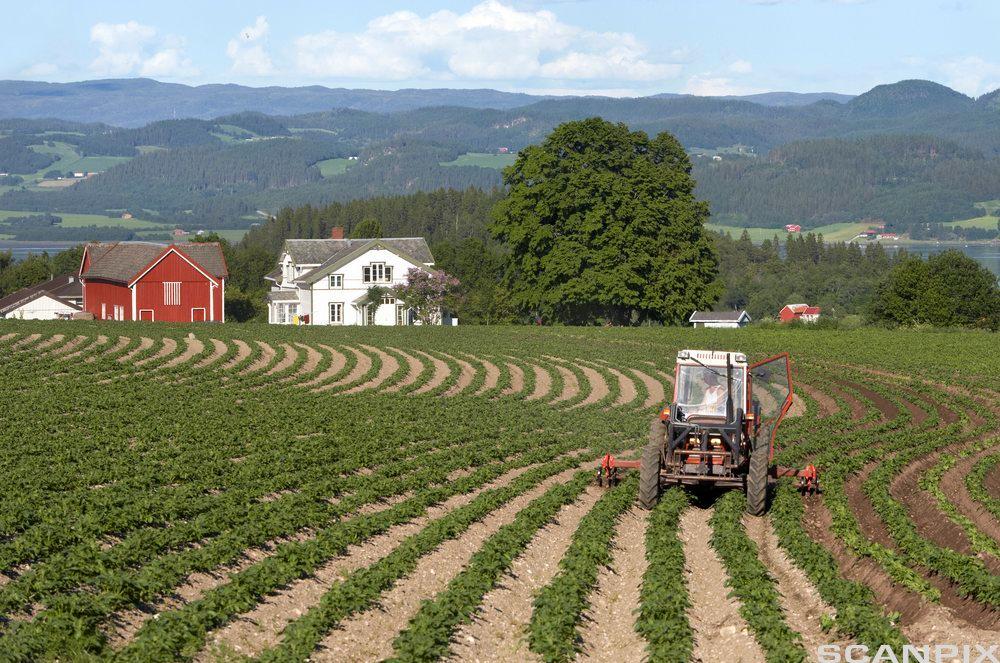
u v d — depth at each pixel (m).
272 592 30.27
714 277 144.12
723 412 41.75
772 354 107.38
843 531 37.22
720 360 42.22
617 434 63.28
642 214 136.25
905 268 158.62
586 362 99.44
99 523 35.19
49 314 171.75
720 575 32.88
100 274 157.50
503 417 67.88
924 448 56.12
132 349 98.31
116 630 27.03
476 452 54.28
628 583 32.94
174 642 25.33
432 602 28.39
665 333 127.25
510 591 31.84
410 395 77.69
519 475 49.31
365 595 29.23
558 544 37.81
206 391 76.38
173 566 30.84
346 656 26.27
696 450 41.19
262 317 182.25
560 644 26.33
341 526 36.41
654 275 138.62
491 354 104.19
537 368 94.81
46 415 61.16
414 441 58.81
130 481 42.59
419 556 33.97
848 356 106.31
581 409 72.69
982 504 43.81
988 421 69.94
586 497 45.44
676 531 37.69
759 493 40.34
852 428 64.88
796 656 25.16
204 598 28.27
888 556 33.34
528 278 143.25
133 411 63.84
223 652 25.69
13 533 34.44
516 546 34.97
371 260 155.75
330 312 155.38
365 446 54.38
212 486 43.59
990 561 34.84
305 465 49.00
